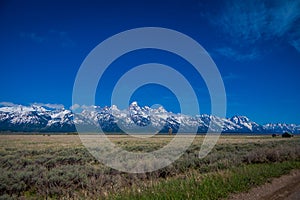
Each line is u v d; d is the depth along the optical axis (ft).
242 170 50.29
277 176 50.01
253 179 44.16
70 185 43.57
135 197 33.86
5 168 57.57
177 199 32.94
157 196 33.83
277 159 66.95
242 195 36.94
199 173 52.75
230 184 40.14
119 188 40.04
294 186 42.80
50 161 68.23
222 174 45.78
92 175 50.62
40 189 41.45
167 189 36.63
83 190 39.99
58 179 43.62
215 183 40.06
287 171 54.75
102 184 42.86
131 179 47.29
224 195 36.09
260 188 40.91
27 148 125.80
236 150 105.40
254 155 68.13
